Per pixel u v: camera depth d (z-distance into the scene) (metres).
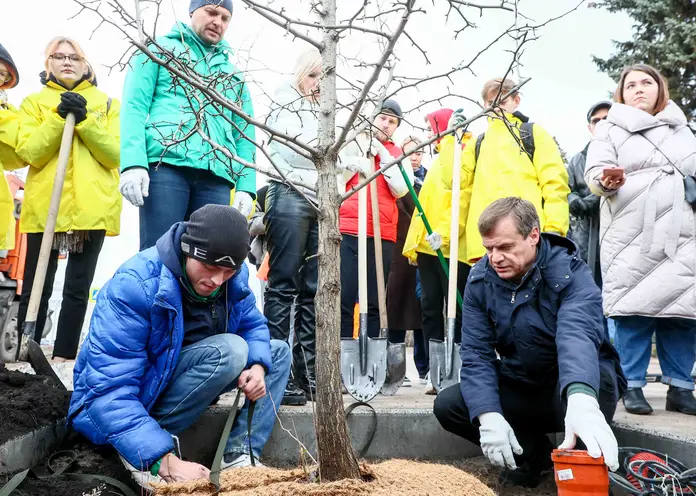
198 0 2.76
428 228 3.54
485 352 2.36
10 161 3.73
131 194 2.59
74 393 2.12
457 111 3.37
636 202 2.93
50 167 3.54
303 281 3.12
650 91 3.07
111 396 1.98
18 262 4.22
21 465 2.01
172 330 2.07
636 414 2.90
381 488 1.49
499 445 2.12
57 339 3.55
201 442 2.54
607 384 2.27
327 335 1.53
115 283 2.06
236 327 2.35
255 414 2.35
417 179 4.64
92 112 3.45
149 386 2.11
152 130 2.69
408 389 3.98
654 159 2.96
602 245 3.08
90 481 1.99
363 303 3.28
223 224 1.95
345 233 3.49
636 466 2.04
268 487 1.51
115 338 2.01
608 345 2.37
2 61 3.56
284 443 2.62
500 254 2.20
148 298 2.04
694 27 11.46
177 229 2.11
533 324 2.27
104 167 3.58
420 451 2.74
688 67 12.16
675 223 2.85
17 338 3.82
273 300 3.03
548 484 2.50
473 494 1.59
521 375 2.40
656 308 2.84
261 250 4.03
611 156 3.04
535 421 2.45
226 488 1.58
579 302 2.18
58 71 3.62
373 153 3.58
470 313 2.41
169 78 2.77
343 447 1.53
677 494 1.92
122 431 1.95
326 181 1.57
